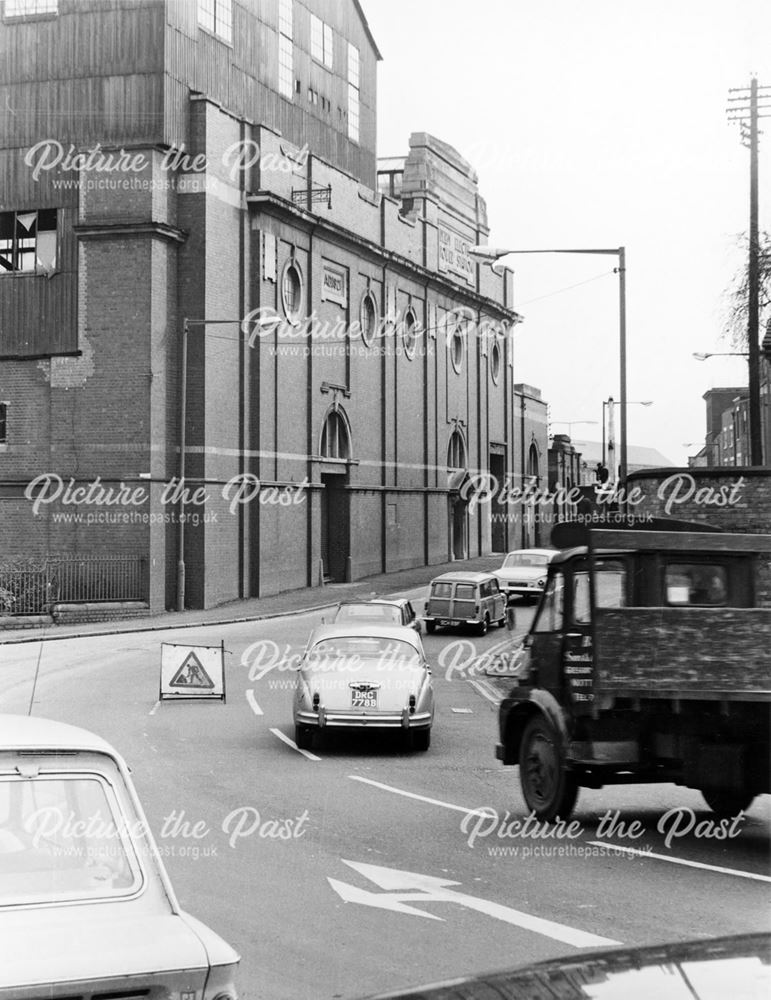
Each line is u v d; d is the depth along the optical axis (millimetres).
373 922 8883
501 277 77125
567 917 9055
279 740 18734
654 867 10766
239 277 45688
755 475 14047
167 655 23188
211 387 43406
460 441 70688
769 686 11156
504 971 3598
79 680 25812
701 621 11203
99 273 41844
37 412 42531
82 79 42500
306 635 36469
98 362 41844
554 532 12711
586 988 3262
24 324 42625
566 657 12375
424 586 53656
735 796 12906
